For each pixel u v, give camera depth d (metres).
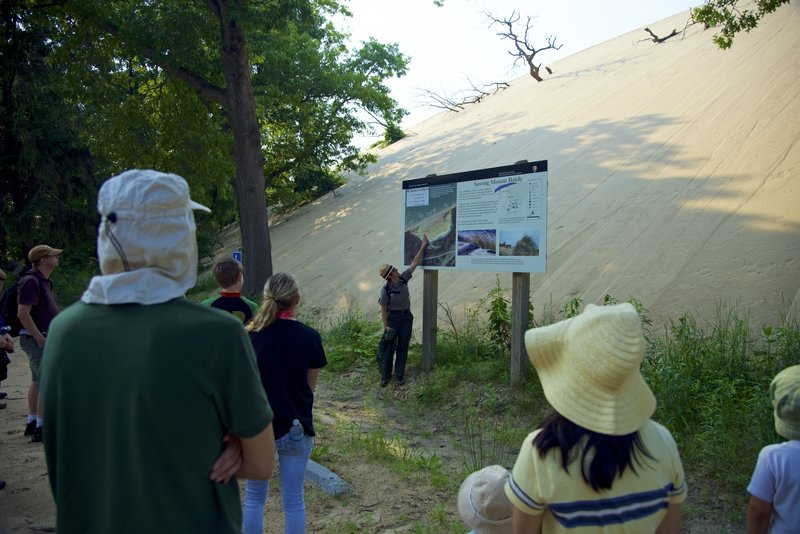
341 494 4.75
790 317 7.08
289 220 24.02
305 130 23.36
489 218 7.59
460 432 6.45
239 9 14.10
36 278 5.66
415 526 4.18
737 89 14.68
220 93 15.52
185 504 1.63
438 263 8.25
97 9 14.52
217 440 1.70
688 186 11.30
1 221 20.45
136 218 1.70
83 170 21.58
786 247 8.42
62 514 1.65
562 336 1.88
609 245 10.48
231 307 4.31
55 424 1.69
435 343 8.47
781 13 19.58
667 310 8.20
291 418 3.42
